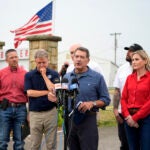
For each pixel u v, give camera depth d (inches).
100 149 371.2
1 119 286.0
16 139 286.5
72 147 219.0
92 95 216.5
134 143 233.3
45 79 249.8
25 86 257.4
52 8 493.4
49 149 257.9
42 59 252.1
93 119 215.6
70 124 205.5
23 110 286.7
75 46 272.2
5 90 285.6
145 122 225.1
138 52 230.4
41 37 461.7
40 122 255.0
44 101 252.4
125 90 237.3
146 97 227.5
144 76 229.9
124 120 243.1
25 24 500.7
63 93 202.7
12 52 285.7
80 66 216.7
